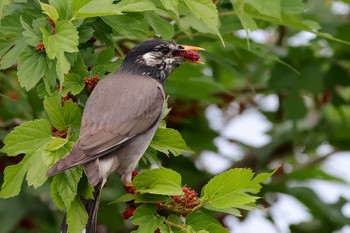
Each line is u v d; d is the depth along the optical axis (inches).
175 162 705.0
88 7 430.0
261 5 511.2
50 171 400.8
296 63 685.9
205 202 435.8
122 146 450.3
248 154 738.8
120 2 431.2
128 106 452.8
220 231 435.8
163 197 435.8
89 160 420.5
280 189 715.4
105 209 660.7
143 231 426.9
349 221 714.8
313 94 704.4
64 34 429.4
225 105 731.4
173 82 636.1
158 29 486.9
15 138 425.7
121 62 493.0
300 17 561.9
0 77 643.5
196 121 719.7
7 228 644.7
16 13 454.6
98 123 441.7
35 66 437.4
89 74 460.4
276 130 745.6
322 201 717.3
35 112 577.9
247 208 436.8
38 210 661.3
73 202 426.0
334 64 694.5
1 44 459.8
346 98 794.8
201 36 581.3
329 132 749.9
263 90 724.0
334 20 684.1
